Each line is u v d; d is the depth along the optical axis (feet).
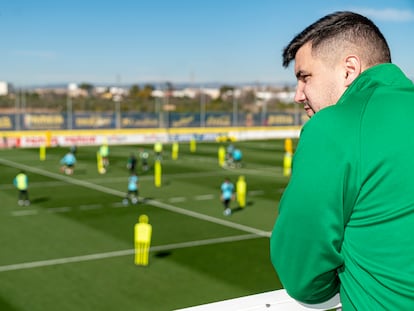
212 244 77.10
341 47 6.07
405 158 5.30
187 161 187.62
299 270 5.54
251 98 322.34
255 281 61.11
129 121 255.70
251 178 148.36
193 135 271.69
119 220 92.73
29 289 57.72
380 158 5.27
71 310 52.24
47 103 276.21
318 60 6.17
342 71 6.12
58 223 89.86
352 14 6.22
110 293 56.70
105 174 152.76
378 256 5.32
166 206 106.52
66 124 240.94
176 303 54.03
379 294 5.30
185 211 101.60
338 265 5.42
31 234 82.07
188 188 129.70
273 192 125.59
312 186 5.30
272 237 5.72
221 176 151.84
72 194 118.83
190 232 84.58
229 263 67.82
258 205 108.68
